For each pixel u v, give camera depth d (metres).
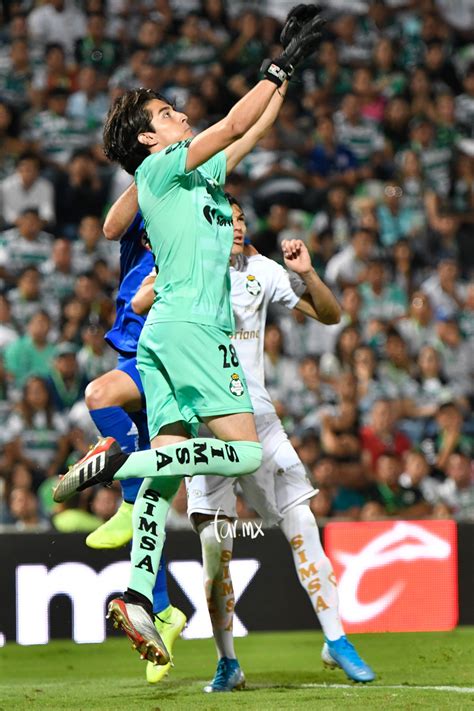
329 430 25.14
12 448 23.81
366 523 18.59
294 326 28.88
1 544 17.73
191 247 9.98
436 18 37.34
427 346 28.98
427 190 33.38
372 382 27.61
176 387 9.96
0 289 28.17
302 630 18.50
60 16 33.25
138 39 34.09
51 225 29.70
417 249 32.00
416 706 9.66
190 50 34.25
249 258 12.39
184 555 18.02
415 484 24.58
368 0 37.16
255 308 12.12
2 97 32.00
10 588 17.73
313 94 34.41
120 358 12.81
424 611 18.64
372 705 9.80
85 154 30.09
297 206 32.09
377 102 35.00
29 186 29.44
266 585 18.41
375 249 30.88
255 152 32.84
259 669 14.26
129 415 12.64
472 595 18.78
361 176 33.19
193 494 11.97
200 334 9.85
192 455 9.61
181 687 12.36
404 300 30.56
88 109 31.69
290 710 9.62
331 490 23.91
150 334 10.08
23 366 26.03
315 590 11.99
